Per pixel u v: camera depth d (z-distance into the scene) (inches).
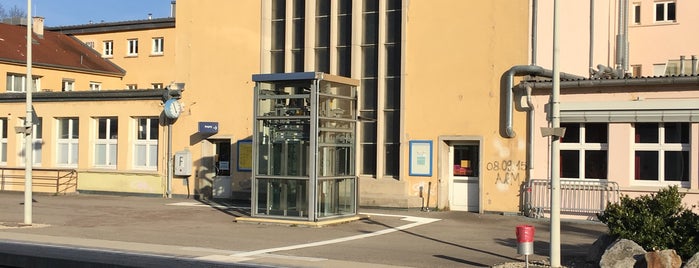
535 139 781.3
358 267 452.4
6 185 1138.7
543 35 820.0
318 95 693.3
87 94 1077.8
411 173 859.4
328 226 697.6
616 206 455.5
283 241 590.6
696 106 701.3
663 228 434.9
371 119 837.2
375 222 732.0
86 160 1084.5
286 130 714.2
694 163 703.7
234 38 994.1
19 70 1432.1
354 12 900.6
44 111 1120.2
